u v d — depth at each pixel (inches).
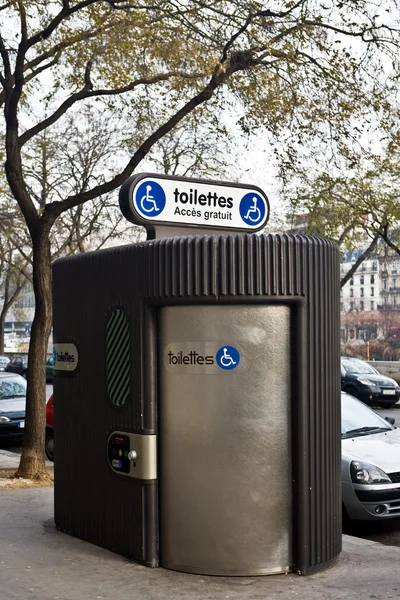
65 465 295.7
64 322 297.7
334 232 938.7
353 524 350.9
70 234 1026.7
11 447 657.6
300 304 240.5
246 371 240.2
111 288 267.7
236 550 238.5
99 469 273.9
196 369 243.6
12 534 294.0
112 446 264.7
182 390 245.9
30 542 281.4
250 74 456.4
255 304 240.7
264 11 440.5
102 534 273.0
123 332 261.0
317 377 243.6
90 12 460.4
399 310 3314.5
